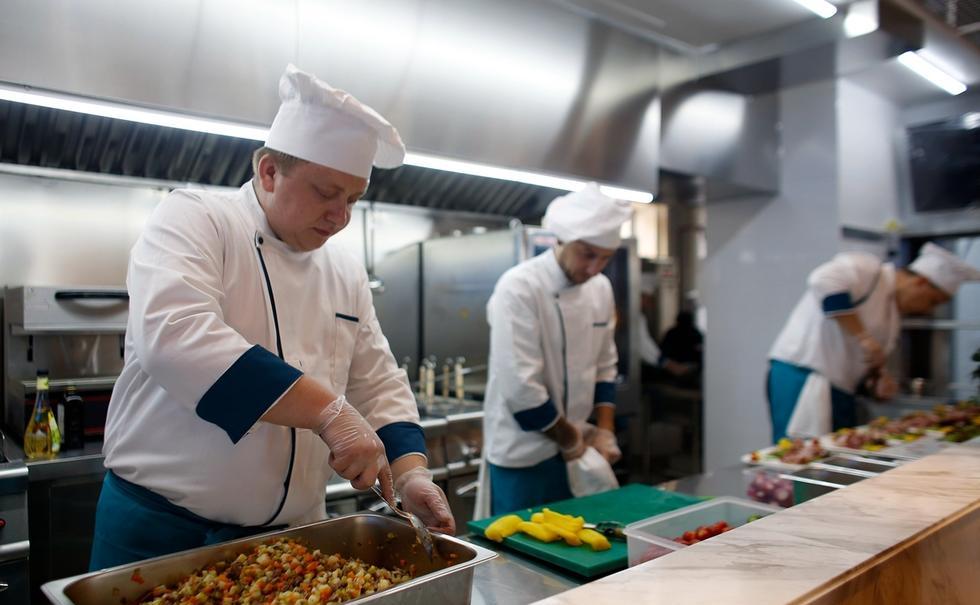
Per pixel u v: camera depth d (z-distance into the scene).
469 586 0.95
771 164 3.72
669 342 4.73
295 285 1.30
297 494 1.26
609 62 2.87
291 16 2.02
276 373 1.04
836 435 2.48
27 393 2.10
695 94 3.29
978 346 3.61
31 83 1.62
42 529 1.96
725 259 4.02
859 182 3.66
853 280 3.07
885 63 3.30
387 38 2.21
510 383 2.08
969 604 1.18
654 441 4.71
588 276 2.13
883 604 0.94
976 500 1.20
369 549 1.19
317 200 1.18
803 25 2.86
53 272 2.33
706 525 1.39
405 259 3.25
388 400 1.41
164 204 1.21
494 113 2.49
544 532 1.39
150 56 1.78
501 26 2.50
